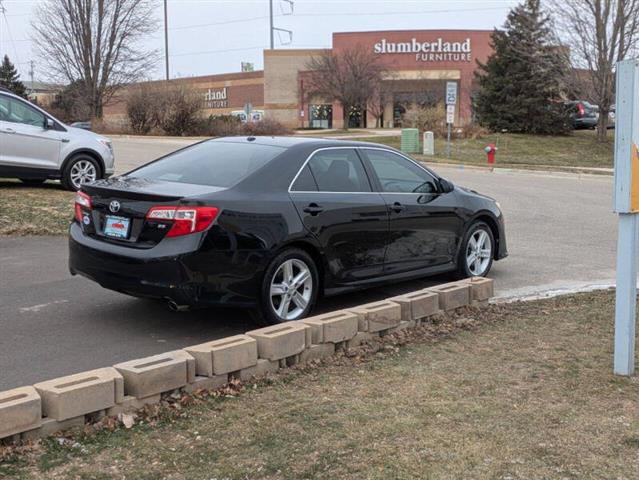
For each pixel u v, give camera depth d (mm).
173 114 39625
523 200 16062
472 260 7945
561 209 14602
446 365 5035
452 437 3832
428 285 7844
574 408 4258
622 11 30500
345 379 4730
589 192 17953
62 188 13148
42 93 68188
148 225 5488
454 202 7586
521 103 35781
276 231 5750
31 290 7164
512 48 35281
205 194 5496
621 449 3721
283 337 4809
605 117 33875
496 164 25922
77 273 6074
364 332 5445
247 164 6078
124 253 5535
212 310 6594
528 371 4902
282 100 64188
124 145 29156
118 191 5699
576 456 3635
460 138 34875
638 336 5836
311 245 6055
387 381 4695
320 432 3871
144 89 40656
